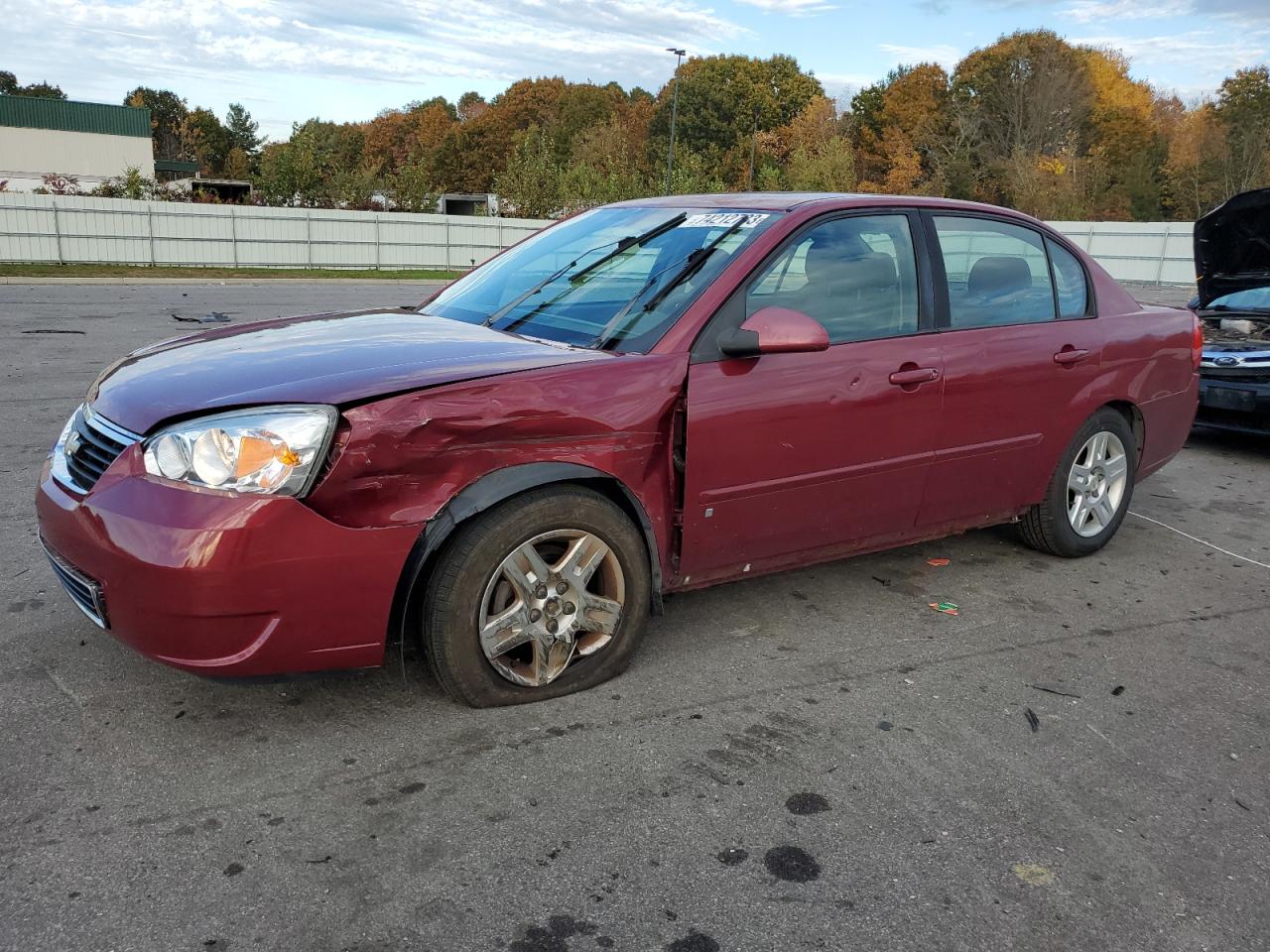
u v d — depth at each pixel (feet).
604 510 9.91
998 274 13.58
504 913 7.07
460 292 13.55
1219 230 24.41
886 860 7.84
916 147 231.30
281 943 6.71
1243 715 10.54
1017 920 7.22
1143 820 8.55
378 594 8.80
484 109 389.60
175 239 91.40
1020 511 14.47
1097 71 226.17
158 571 8.16
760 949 6.82
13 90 392.88
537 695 10.09
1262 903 7.52
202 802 8.27
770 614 12.77
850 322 11.78
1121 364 14.82
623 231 12.91
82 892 7.13
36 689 10.09
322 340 10.72
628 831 8.07
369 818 8.13
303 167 113.80
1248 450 24.59
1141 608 13.51
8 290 63.93
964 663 11.53
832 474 11.57
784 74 306.14
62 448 10.07
